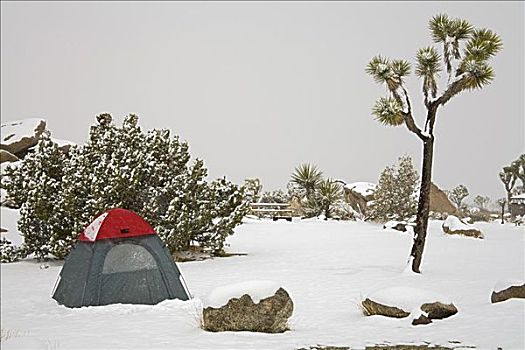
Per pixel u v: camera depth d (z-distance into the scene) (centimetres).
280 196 3806
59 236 1806
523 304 953
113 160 1817
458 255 1772
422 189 1412
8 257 1861
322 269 1511
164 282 1140
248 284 885
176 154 1936
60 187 1830
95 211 1745
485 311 930
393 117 1386
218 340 814
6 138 3344
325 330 869
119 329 914
